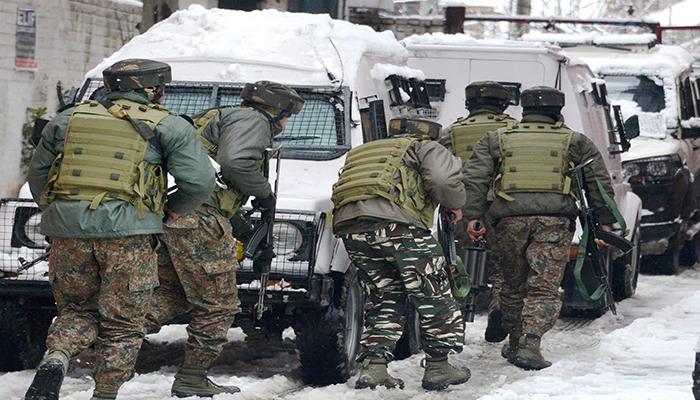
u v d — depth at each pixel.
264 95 21.52
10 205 22.64
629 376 24.70
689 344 28.58
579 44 49.88
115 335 18.88
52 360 18.08
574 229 26.05
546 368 25.53
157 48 26.95
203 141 21.14
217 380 22.77
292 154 25.06
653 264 45.16
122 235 18.50
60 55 45.78
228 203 20.83
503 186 25.77
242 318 22.94
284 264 22.11
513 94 34.06
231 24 27.23
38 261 22.28
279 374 23.88
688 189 44.94
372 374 22.64
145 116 18.92
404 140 22.83
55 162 18.98
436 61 34.81
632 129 36.22
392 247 22.34
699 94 51.69
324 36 26.77
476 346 28.11
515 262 26.22
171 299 21.28
